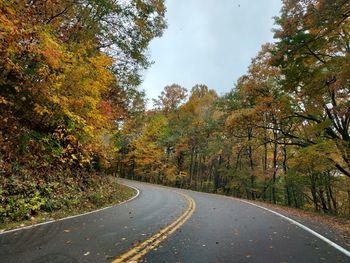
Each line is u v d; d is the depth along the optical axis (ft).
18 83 37.88
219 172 148.15
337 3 30.45
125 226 30.45
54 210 38.04
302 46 37.52
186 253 21.15
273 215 42.96
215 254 21.15
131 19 63.10
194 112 161.48
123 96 73.87
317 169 60.18
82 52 45.47
